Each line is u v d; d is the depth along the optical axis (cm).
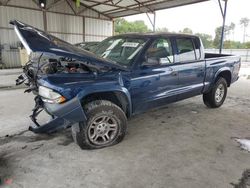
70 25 1728
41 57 328
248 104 575
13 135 356
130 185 238
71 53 276
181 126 408
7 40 1441
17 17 1459
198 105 550
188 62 420
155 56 364
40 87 287
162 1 1423
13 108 493
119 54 374
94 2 1575
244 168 274
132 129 390
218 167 275
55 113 276
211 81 482
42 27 1579
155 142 340
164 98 385
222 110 513
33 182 240
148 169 268
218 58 490
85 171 262
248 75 1141
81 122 295
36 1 1509
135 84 333
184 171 265
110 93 317
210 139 355
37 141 337
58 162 280
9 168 265
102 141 316
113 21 2006
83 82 284
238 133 381
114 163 280
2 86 746
